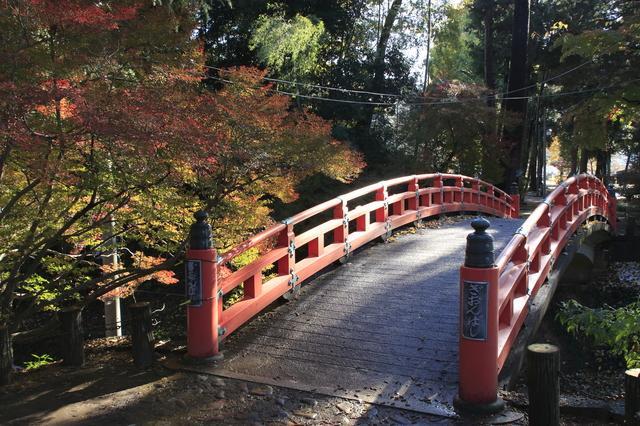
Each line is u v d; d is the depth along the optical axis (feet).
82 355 18.54
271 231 22.38
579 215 35.94
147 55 17.90
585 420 14.46
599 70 58.08
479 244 14.19
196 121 17.40
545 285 25.30
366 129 74.69
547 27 83.71
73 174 18.24
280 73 62.28
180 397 15.44
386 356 18.12
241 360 18.11
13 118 13.34
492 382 14.19
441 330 19.99
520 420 13.79
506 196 61.41
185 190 23.59
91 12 14.56
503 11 93.66
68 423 13.87
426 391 15.56
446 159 71.87
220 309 19.22
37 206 20.58
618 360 34.88
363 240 31.50
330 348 18.88
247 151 19.48
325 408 14.66
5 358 16.71
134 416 14.28
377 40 85.56
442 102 66.03
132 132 14.35
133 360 18.16
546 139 136.15
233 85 22.49
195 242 17.95
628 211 83.76
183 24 19.81
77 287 22.17
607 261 54.39
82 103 13.93
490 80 91.66
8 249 21.26
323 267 26.91
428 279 25.93
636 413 13.19
